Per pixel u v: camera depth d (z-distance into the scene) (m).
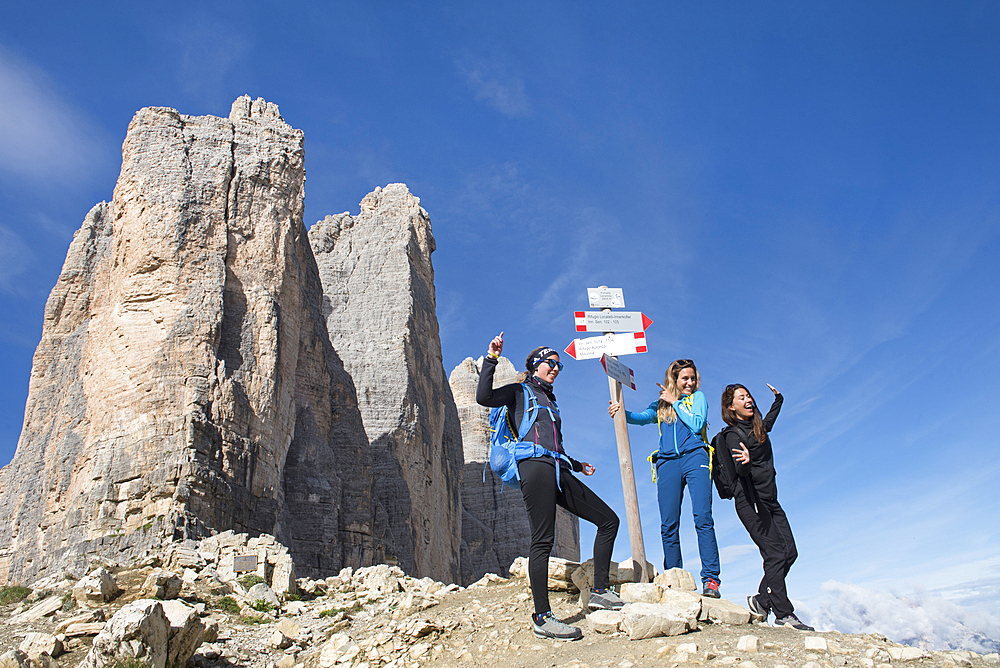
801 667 5.98
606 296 8.91
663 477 8.48
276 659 9.58
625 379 8.76
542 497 7.17
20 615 13.38
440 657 7.58
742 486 8.10
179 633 8.67
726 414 8.28
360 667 7.90
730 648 6.44
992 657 6.56
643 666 6.25
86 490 23.52
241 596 13.44
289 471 30.41
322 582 15.40
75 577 16.45
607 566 7.65
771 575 7.83
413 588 13.43
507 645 7.37
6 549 28.36
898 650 6.36
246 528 24.14
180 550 17.48
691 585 8.09
